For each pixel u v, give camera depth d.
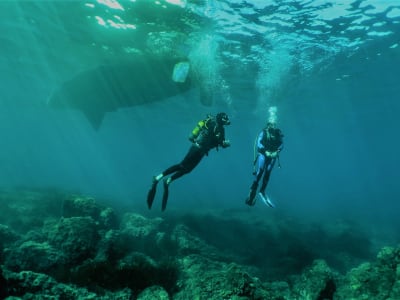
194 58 16.62
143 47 16.20
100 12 13.54
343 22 13.30
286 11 12.27
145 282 6.10
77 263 6.70
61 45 18.66
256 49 16.42
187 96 28.38
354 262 13.31
